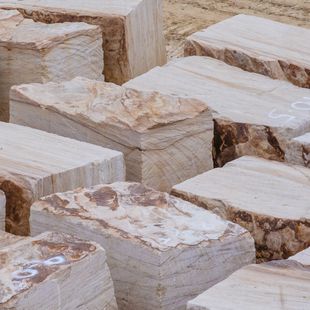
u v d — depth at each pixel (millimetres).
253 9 14453
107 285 6020
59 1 10438
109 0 10297
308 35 10289
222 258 6410
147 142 7738
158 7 10617
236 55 9883
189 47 10195
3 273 5707
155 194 6898
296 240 7000
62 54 9508
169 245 6176
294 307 5613
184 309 6293
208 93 9102
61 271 5734
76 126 8125
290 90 9219
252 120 8508
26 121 8500
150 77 9461
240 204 7215
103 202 6766
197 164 8141
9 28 9750
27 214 7289
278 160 8391
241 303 5648
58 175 7297
